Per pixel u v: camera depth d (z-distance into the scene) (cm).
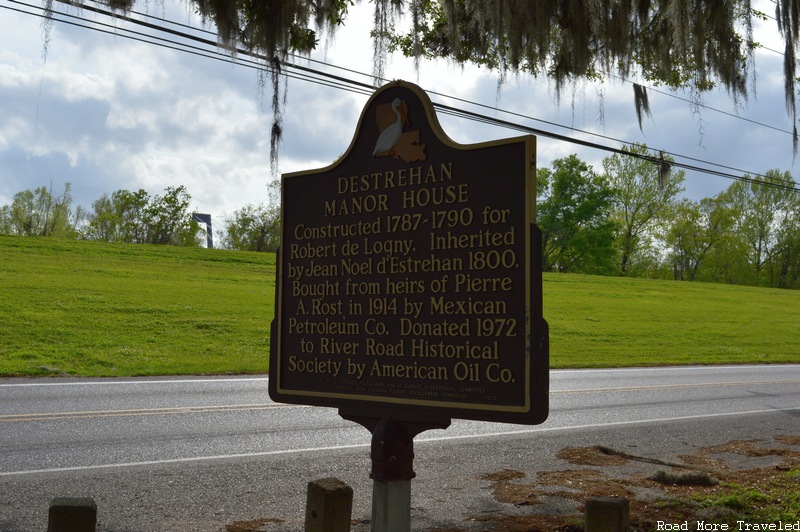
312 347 525
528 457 888
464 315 449
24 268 3047
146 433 944
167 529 578
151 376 1538
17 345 1770
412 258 477
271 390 544
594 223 7106
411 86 485
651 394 1595
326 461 822
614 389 1658
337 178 524
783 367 2447
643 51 1042
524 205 430
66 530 296
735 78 938
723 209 7512
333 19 873
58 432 929
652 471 833
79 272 3139
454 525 604
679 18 857
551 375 1934
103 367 1623
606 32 920
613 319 3506
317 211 534
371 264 498
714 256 7600
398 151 486
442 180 467
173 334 2148
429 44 1083
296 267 542
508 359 430
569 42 946
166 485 705
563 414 1267
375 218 500
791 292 5788
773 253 7644
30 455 805
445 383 453
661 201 6625
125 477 729
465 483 752
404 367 473
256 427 1010
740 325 3691
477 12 895
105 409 1104
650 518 627
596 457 900
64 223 6281
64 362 1633
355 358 500
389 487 450
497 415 426
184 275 3469
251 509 637
